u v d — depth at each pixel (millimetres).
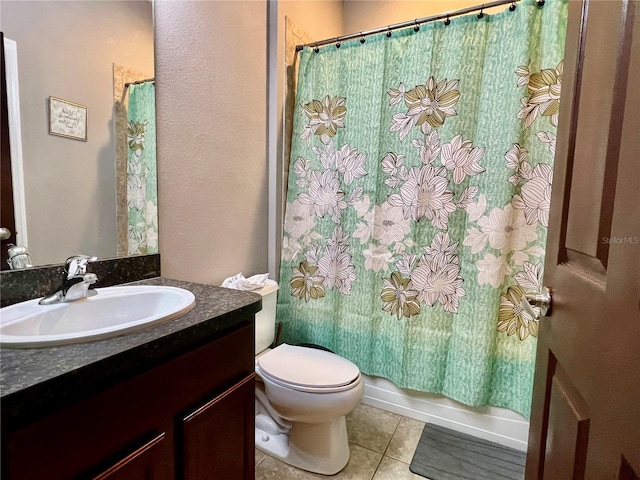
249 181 1710
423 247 1669
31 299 901
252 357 985
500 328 1578
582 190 671
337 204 1834
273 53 1781
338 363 1510
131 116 1150
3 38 856
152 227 1233
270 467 1471
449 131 1564
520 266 1517
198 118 1393
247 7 1622
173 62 1271
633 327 450
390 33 1663
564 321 720
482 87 1494
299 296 1968
